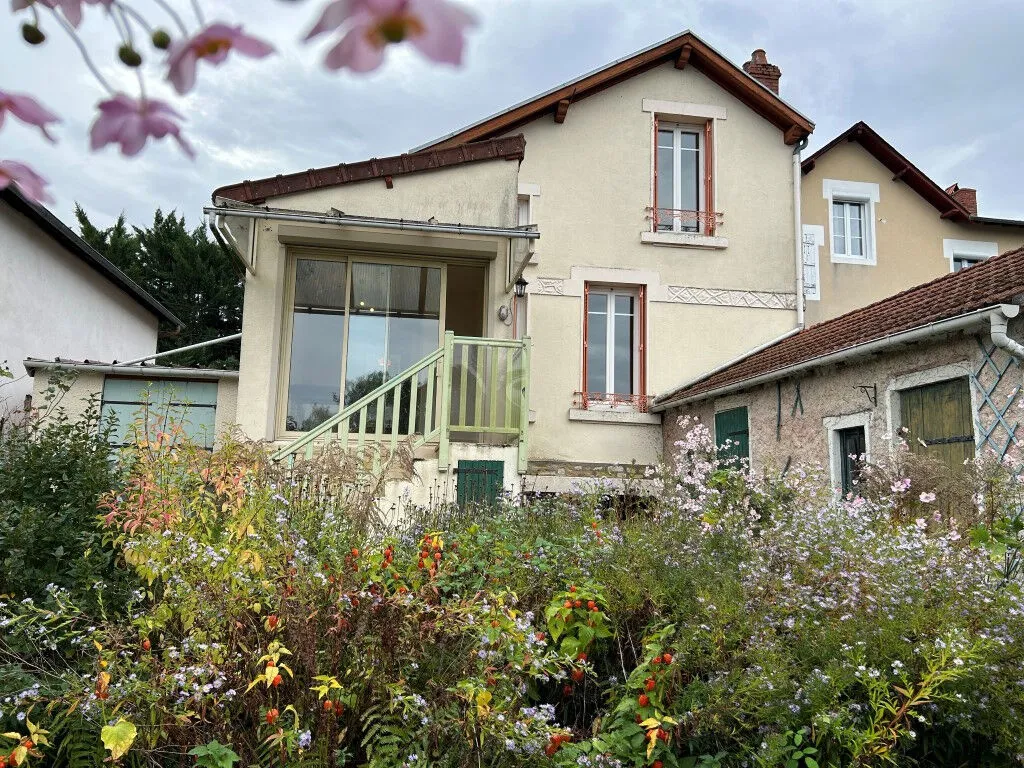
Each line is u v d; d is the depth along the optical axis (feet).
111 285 44.39
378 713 8.55
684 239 36.99
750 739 9.12
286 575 9.52
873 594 10.34
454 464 24.61
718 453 31.55
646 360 36.17
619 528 13.70
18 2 2.48
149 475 11.91
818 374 26.25
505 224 28.12
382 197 27.53
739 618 9.84
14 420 30.42
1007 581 10.88
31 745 7.58
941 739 9.49
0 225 32.35
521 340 25.73
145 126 2.39
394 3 1.55
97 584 10.48
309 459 20.92
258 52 2.07
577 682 10.62
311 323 28.55
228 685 8.28
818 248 41.52
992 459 16.43
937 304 22.71
